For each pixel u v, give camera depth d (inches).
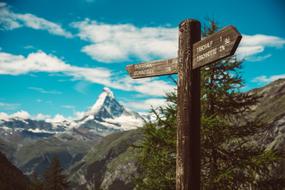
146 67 318.7
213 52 251.1
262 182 485.4
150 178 516.7
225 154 513.7
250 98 539.5
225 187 488.4
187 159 267.3
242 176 494.3
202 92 536.4
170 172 515.5
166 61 301.9
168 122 512.7
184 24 283.7
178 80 283.7
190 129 270.1
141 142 513.7
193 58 275.0
